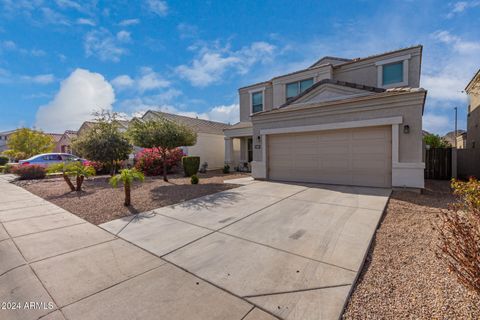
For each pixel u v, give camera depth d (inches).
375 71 476.7
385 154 321.4
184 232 178.1
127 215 227.6
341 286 104.2
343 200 259.3
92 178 537.3
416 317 83.7
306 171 395.9
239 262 129.5
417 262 121.8
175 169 637.9
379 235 161.5
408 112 297.6
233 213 223.8
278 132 418.6
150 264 130.3
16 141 959.6
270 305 93.5
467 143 610.9
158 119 439.5
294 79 562.3
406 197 269.1
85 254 143.9
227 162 684.1
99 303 97.0
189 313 89.9
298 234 166.7
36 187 420.8
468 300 89.6
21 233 181.9
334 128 355.9
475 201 105.9
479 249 85.7
